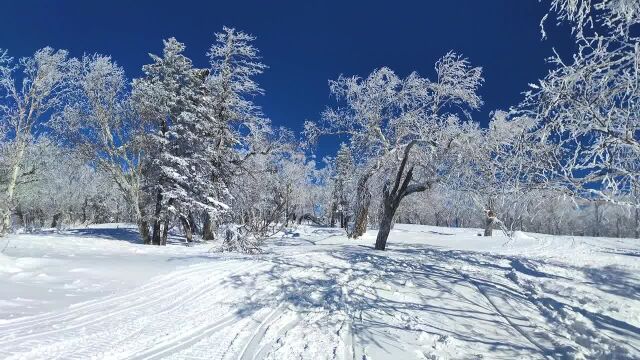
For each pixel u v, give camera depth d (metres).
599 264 16.45
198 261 14.28
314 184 54.66
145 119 24.14
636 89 5.20
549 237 28.42
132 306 8.30
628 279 12.87
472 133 19.31
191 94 24.95
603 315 9.03
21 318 6.96
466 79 23.11
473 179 13.21
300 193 50.22
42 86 24.12
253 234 21.19
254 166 31.36
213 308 8.69
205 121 25.62
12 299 8.02
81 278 10.31
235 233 19.64
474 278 13.02
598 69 5.44
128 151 25.19
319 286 11.37
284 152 31.53
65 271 10.91
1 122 24.20
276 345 6.68
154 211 25.34
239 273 12.31
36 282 9.55
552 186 5.98
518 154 6.17
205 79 28.25
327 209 53.59
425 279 12.70
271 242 26.20
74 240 21.12
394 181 25.36
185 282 10.77
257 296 9.95
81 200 55.72
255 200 30.53
